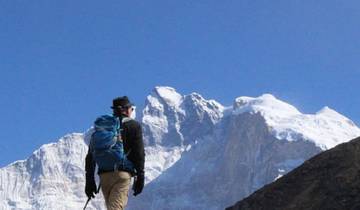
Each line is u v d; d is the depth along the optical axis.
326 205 47.38
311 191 50.53
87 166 14.49
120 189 14.25
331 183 49.94
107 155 14.18
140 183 14.30
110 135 14.23
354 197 46.97
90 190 14.48
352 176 49.66
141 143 14.41
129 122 14.45
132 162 14.38
